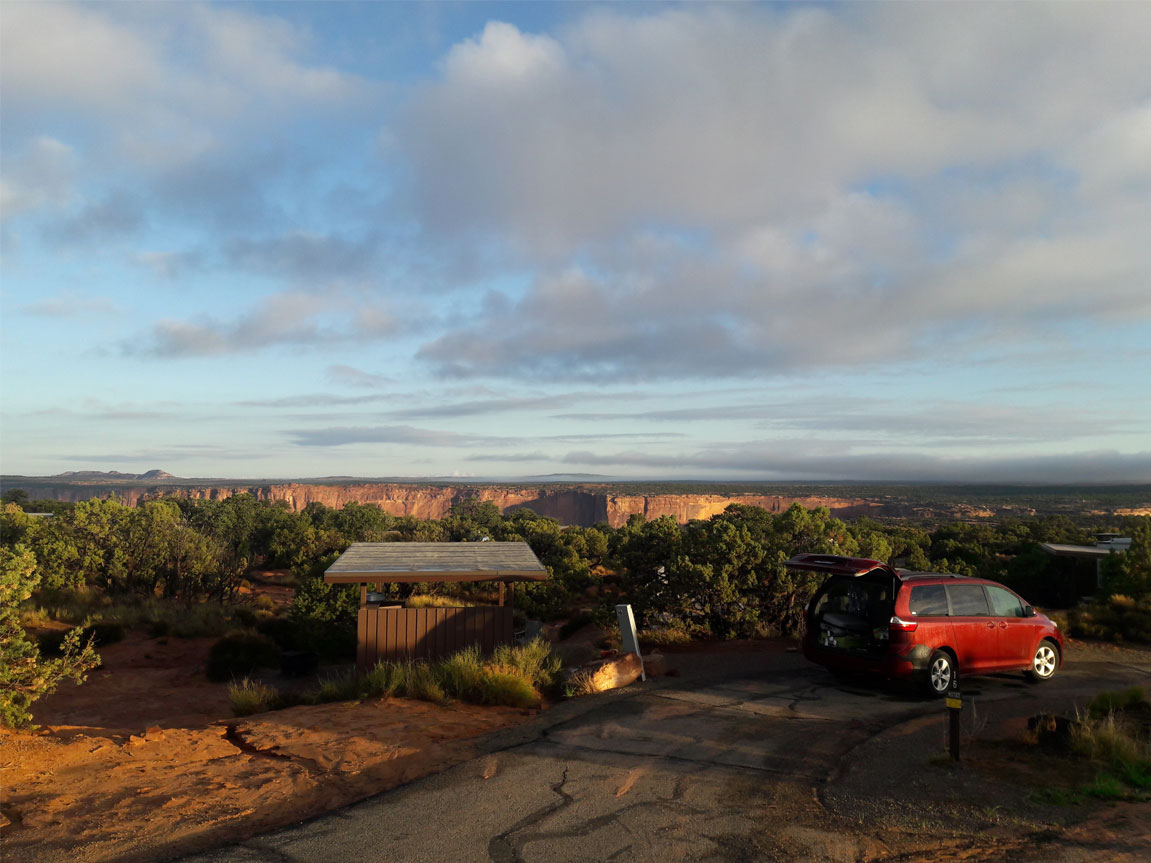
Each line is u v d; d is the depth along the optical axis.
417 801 5.69
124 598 27.39
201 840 4.87
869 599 10.52
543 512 169.88
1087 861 4.34
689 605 17.31
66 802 5.63
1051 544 28.22
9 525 36.12
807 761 6.83
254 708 10.16
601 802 5.65
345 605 20.59
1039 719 7.54
